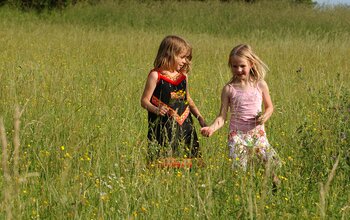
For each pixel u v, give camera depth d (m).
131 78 12.92
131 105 9.72
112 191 5.80
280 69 15.74
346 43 23.89
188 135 7.16
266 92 7.01
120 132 7.83
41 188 5.95
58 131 7.54
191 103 7.35
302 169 6.60
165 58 7.18
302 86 11.70
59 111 8.73
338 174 6.40
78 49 18.72
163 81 7.18
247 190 5.79
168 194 5.70
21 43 20.12
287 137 7.69
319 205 5.43
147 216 5.31
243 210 5.22
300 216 5.45
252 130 6.82
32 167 6.72
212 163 6.62
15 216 4.95
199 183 6.15
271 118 9.09
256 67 6.95
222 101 6.98
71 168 6.16
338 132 7.06
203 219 5.20
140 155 6.61
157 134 7.10
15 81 10.32
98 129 8.01
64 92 10.11
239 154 6.58
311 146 6.87
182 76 7.29
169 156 6.73
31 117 8.24
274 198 5.68
